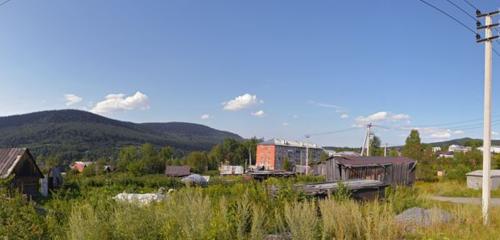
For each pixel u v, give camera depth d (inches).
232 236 264.1
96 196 293.0
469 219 487.2
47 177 1208.8
